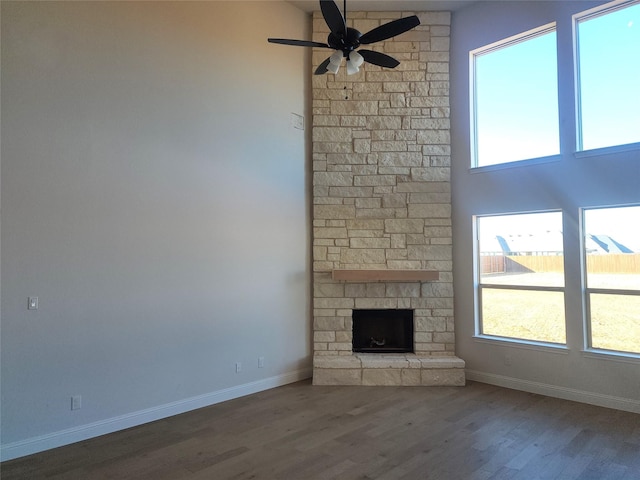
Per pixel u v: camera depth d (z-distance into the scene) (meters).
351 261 5.38
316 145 5.46
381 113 5.52
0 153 3.13
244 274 4.78
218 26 4.62
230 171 4.68
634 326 4.21
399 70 5.55
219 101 4.60
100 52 3.68
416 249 5.42
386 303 5.37
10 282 3.17
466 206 5.40
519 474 2.89
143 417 3.87
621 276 4.30
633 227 4.24
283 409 4.23
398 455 3.18
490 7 5.24
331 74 5.52
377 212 5.44
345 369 5.06
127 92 3.85
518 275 5.04
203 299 4.38
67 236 3.45
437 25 5.56
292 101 5.40
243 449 3.30
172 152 4.17
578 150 4.52
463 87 5.47
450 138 5.56
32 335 3.26
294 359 5.28
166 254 4.09
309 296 5.48
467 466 3.01
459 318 5.43
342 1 5.26
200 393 4.32
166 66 4.15
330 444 3.38
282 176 5.23
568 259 4.57
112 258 3.71
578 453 3.21
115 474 2.92
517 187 4.95
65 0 3.48
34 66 3.30
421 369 5.03
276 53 5.23
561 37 4.65
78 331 3.50
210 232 4.46
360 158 5.48
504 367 5.02
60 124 3.43
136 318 3.86
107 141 3.71
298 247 5.38
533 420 3.89
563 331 4.67
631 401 4.11
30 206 3.27
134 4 3.93
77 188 3.52
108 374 3.67
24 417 3.22
